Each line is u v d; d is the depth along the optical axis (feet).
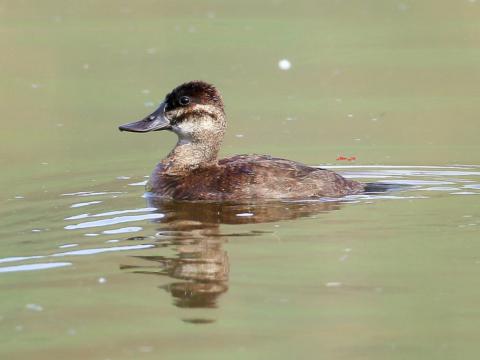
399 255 38.75
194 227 43.34
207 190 48.49
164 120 52.70
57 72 82.99
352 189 48.96
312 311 33.88
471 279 36.19
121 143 65.10
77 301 35.24
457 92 75.51
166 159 52.11
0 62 86.12
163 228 43.32
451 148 60.64
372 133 65.41
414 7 104.01
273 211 45.50
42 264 39.09
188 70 82.99
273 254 39.22
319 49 88.69
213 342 31.55
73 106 74.18
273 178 48.14
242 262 38.40
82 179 54.85
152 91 77.00
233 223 43.78
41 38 93.40
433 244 39.91
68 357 30.60
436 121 67.82
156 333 32.40
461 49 87.71
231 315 33.68
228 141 64.23
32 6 107.34
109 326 32.99
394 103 73.26
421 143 62.18
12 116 72.18
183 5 107.24
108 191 51.55
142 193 50.83
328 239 40.91
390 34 93.30
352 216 44.16
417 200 46.85
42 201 49.52
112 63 85.71
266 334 32.09
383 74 81.10
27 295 35.76
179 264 38.52
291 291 35.50
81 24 99.09
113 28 97.30
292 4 106.83
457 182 51.26
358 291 35.24
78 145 64.34
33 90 78.74
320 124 68.18
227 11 104.01
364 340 31.37
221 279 36.76
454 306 33.91
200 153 51.62
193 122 51.70
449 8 103.24
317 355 30.50
